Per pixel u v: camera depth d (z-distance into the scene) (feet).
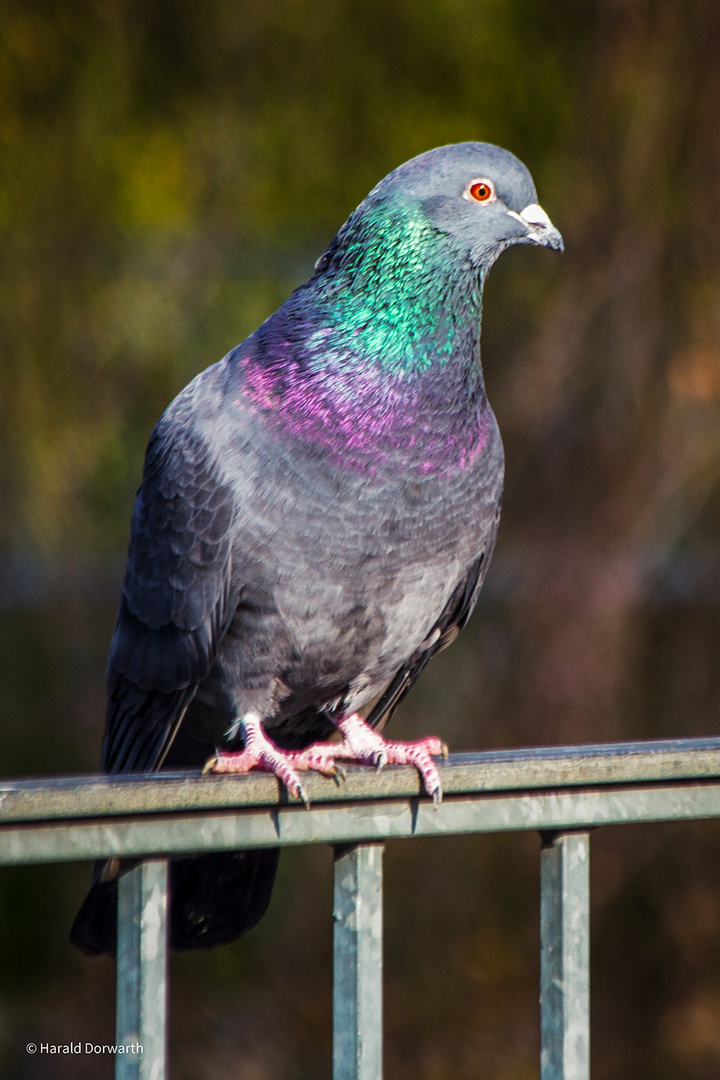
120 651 18.86
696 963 37.91
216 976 40.27
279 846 10.66
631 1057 37.42
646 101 34.04
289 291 39.68
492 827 11.23
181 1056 38.29
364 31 37.73
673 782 11.80
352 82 37.99
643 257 34.17
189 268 37.76
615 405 34.37
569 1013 11.36
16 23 35.40
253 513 17.03
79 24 35.94
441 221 17.58
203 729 19.35
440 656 36.14
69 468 36.37
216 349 38.73
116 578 37.47
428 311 17.44
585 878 11.64
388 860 37.52
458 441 17.58
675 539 34.81
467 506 17.89
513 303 35.40
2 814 9.66
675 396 34.37
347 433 16.94
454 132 37.99
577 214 34.63
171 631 18.08
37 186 36.01
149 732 18.78
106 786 9.91
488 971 37.27
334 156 38.45
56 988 40.57
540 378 34.53
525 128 37.24
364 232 17.63
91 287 36.63
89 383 36.55
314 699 19.17
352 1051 10.74
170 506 17.74
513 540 34.99
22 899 40.83
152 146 37.52
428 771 10.95
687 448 34.35
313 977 39.29
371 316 17.35
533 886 36.78
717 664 35.94
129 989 10.22
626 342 34.27
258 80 37.68
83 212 36.24
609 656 34.53
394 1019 37.52
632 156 34.09
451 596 19.62
